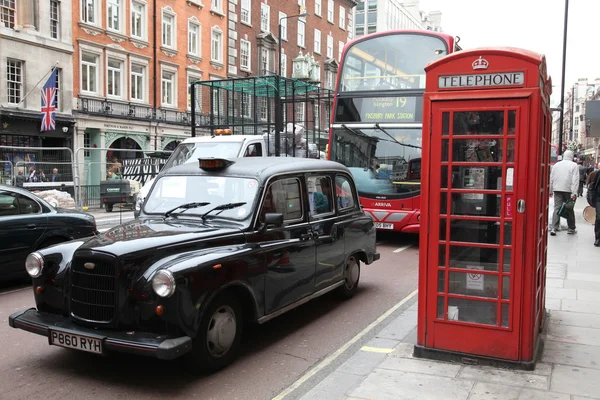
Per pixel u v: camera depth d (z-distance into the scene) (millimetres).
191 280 4211
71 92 26438
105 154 19328
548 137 5148
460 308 4531
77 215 8516
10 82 23984
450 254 4527
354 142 11703
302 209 5906
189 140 12250
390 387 4023
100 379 4473
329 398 4000
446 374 4254
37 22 24969
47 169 15750
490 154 4348
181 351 4023
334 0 51219
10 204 7688
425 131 4504
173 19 32562
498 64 4250
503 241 4340
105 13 28297
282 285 5305
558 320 5672
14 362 4844
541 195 4660
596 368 4344
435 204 4527
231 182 5523
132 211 18422
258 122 15375
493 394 3877
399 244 12141
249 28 39219
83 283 4410
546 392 3896
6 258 7434
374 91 11602
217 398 4125
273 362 4871
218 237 4844
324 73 49875
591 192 11141
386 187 11383
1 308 6672
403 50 11469
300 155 15359
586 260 9109
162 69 31969
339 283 6582
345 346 5262
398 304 6812
